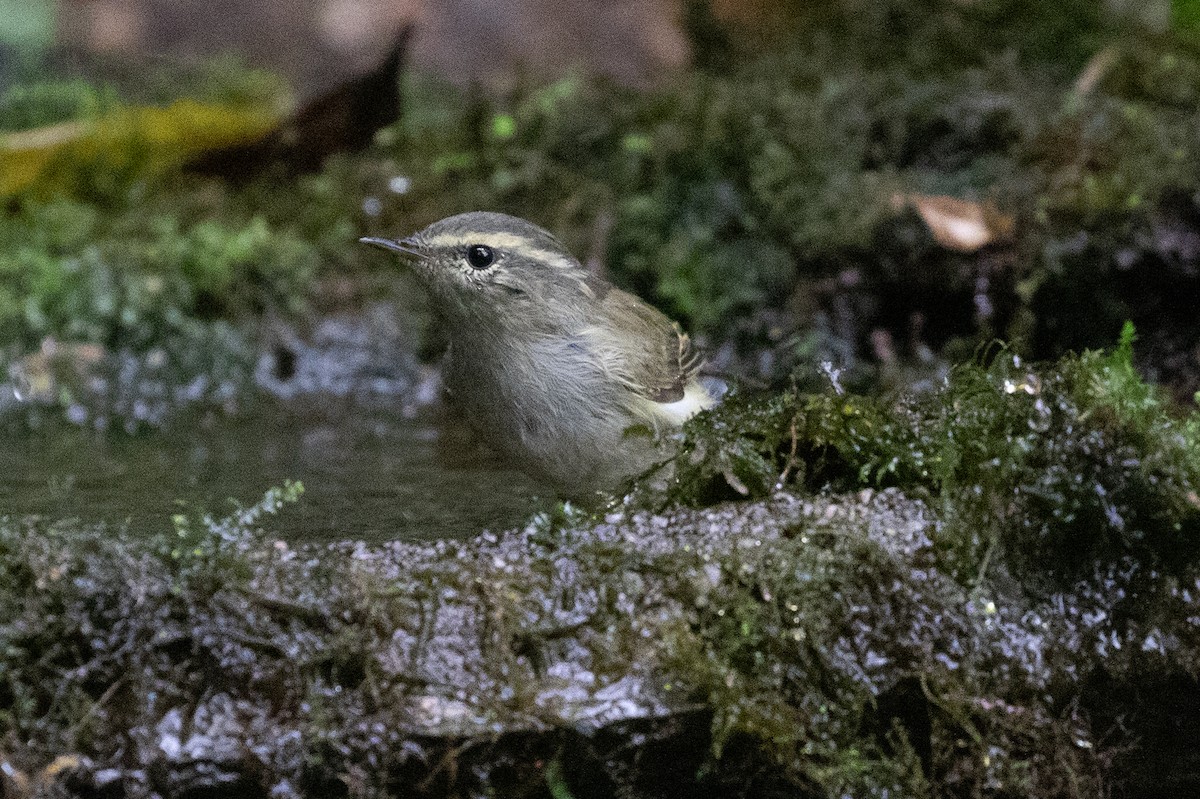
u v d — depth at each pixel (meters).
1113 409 6.55
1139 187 12.70
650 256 13.64
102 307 13.09
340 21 18.88
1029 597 6.30
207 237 13.94
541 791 5.78
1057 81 15.77
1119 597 6.34
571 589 6.01
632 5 18.14
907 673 6.10
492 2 18.59
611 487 8.56
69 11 18.56
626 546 6.17
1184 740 6.38
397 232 14.56
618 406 8.44
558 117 15.20
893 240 12.70
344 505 8.38
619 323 8.65
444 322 8.69
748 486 6.78
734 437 6.88
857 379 12.12
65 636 5.73
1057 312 12.46
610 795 5.84
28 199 15.14
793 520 6.30
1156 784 6.42
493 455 10.33
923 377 11.92
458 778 5.72
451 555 6.12
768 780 5.98
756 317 13.09
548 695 5.78
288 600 5.83
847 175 13.85
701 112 14.86
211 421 11.73
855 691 6.03
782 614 6.05
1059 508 6.34
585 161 14.85
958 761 6.17
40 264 13.42
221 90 16.91
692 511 6.42
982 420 6.50
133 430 11.34
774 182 13.74
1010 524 6.34
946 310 12.67
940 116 14.11
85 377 12.55
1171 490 6.38
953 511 6.32
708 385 9.62
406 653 5.81
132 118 15.65
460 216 8.63
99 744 5.67
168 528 6.60
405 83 17.48
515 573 6.04
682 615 6.02
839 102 14.60
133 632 5.76
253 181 15.65
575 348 8.38
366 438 11.05
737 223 13.68
